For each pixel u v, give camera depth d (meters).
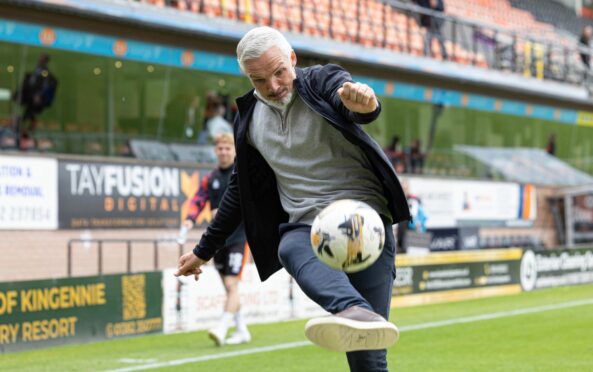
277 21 20.53
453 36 25.39
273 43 4.07
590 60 30.98
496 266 18.95
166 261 17.64
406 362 9.69
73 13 15.58
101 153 17.11
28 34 15.20
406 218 4.35
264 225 4.59
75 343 11.34
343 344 3.66
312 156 4.26
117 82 17.41
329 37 21.92
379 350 4.20
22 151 15.77
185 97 18.69
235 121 4.48
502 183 26.83
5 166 15.09
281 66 4.08
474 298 18.23
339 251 3.83
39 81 16.06
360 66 22.08
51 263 15.77
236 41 18.53
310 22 21.48
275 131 4.31
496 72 25.98
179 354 10.43
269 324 13.78
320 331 3.63
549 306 16.11
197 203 11.01
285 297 14.57
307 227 4.26
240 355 10.31
